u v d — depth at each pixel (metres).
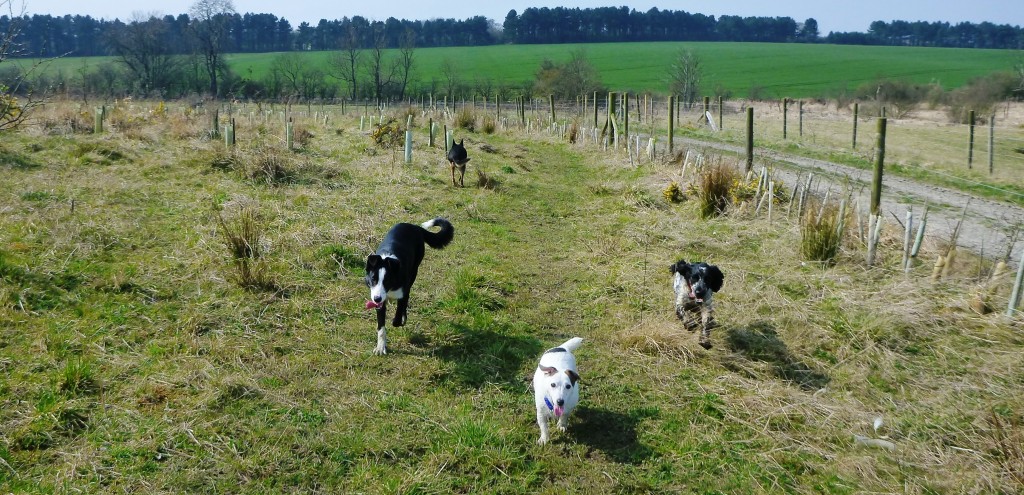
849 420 5.53
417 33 113.56
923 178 15.78
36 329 6.09
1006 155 19.17
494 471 4.74
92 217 9.27
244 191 11.73
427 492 4.42
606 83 65.50
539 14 115.25
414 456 4.82
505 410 5.58
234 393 5.41
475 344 6.76
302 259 8.52
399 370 6.07
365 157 15.95
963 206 12.80
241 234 8.47
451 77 61.50
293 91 57.56
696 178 13.47
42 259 7.47
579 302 8.18
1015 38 111.19
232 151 13.87
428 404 5.52
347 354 6.33
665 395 5.95
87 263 7.65
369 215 10.91
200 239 8.86
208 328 6.56
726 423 5.53
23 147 13.44
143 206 10.29
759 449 5.19
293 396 5.49
